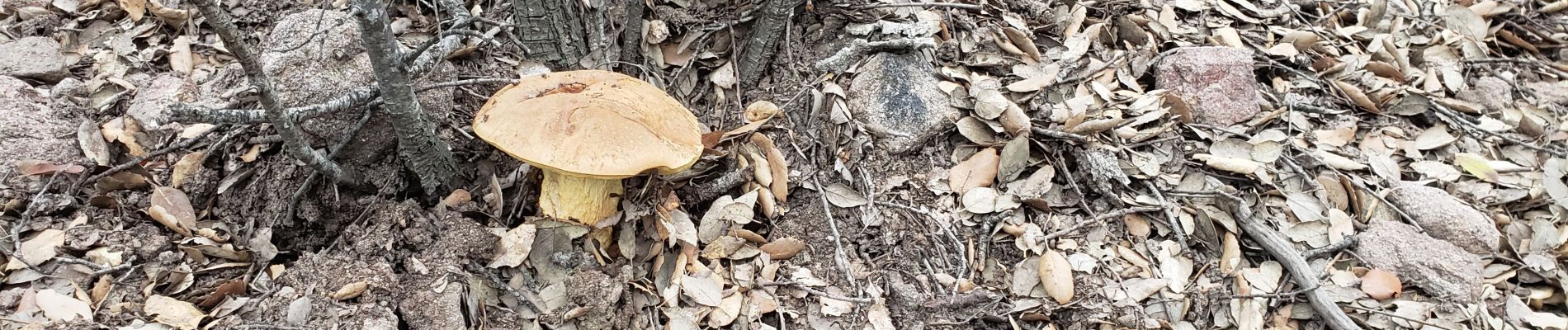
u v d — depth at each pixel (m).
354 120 2.88
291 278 2.61
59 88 2.91
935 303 2.78
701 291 2.76
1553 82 3.93
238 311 2.52
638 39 3.26
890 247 2.97
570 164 2.22
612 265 2.81
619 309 2.70
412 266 2.63
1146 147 3.19
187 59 3.17
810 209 3.05
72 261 2.50
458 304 2.57
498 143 2.28
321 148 2.90
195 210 2.84
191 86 3.00
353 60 2.96
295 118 2.40
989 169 3.09
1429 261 2.86
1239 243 3.01
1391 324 2.78
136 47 3.21
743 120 3.25
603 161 2.24
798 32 3.42
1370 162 3.26
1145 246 2.96
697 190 3.03
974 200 3.02
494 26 3.25
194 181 2.84
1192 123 3.30
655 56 3.38
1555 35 4.14
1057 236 2.97
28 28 3.24
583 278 2.65
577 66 3.19
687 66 3.38
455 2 2.78
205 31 3.28
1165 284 2.85
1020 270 2.90
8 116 2.73
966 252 2.96
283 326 2.44
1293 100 3.47
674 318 2.73
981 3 3.55
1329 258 2.95
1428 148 3.39
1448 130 3.50
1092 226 3.01
